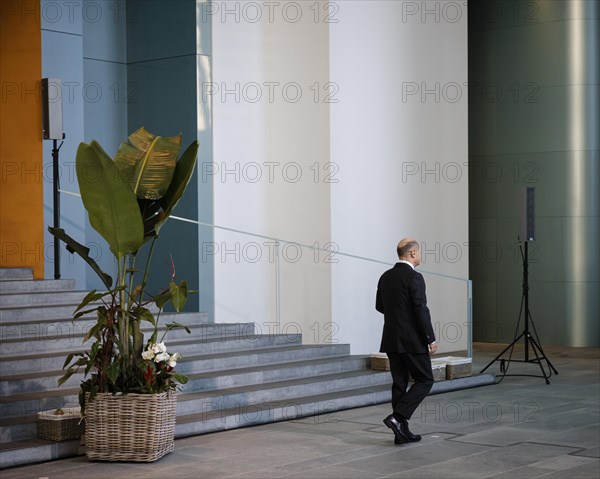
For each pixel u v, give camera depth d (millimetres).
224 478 6051
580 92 15062
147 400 6508
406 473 6172
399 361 7320
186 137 11875
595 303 15109
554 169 15188
